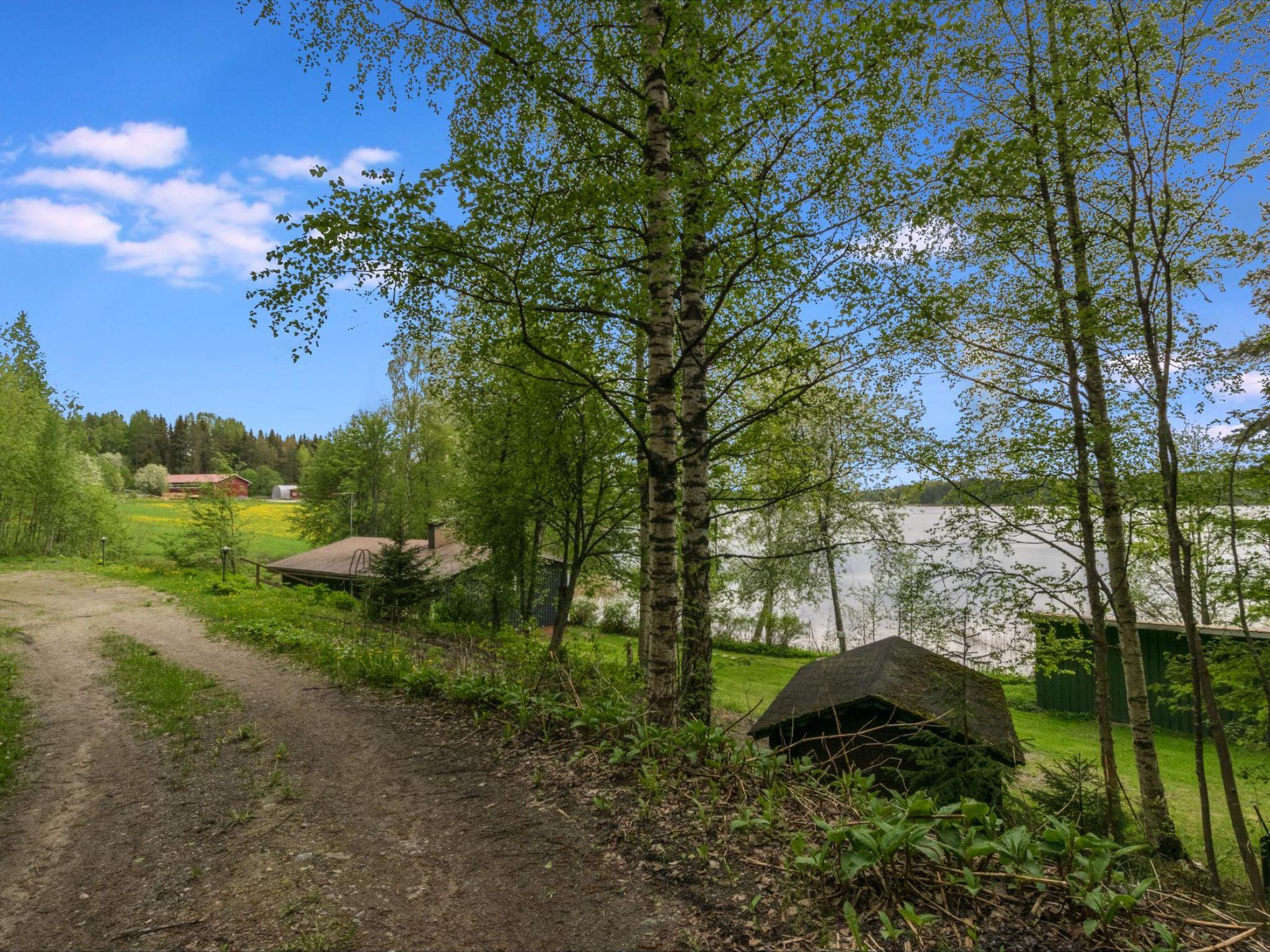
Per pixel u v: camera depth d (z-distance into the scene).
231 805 5.03
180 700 8.30
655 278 6.48
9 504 33.38
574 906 3.31
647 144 6.47
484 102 6.74
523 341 6.25
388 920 3.33
